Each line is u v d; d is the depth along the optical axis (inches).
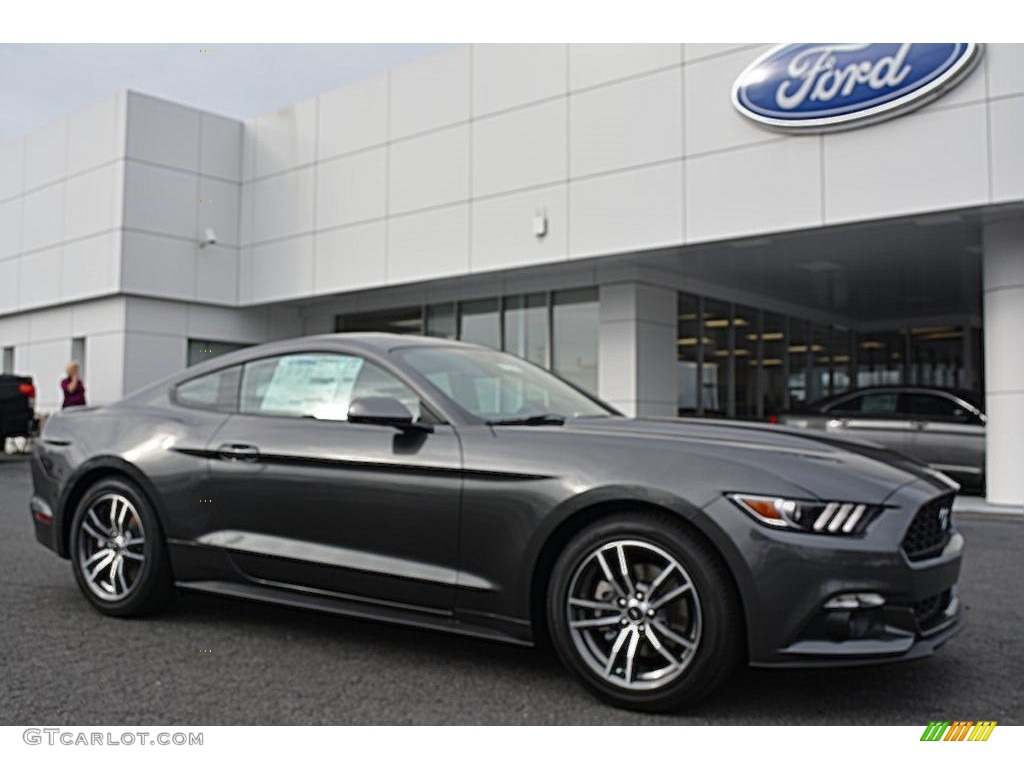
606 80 477.4
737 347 622.5
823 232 421.4
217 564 165.3
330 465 153.7
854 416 471.2
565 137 492.4
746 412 629.0
